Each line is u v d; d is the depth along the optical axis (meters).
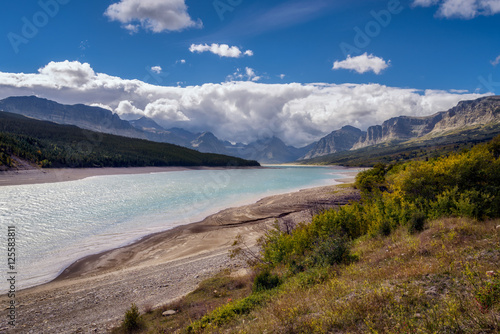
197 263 19.34
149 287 14.74
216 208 41.97
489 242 6.94
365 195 21.62
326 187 63.69
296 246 14.08
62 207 40.41
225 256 20.72
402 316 4.19
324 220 15.22
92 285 15.66
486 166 12.95
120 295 13.76
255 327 5.89
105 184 71.50
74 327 10.20
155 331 8.59
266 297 8.61
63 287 15.58
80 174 93.00
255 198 52.38
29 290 15.31
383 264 7.93
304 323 5.07
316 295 6.80
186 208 41.56
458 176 13.09
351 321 4.59
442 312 4.05
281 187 73.69
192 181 86.19
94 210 39.06
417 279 5.75
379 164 54.78
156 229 30.03
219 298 11.23
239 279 13.47
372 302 5.02
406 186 15.10
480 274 5.09
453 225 9.66
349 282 6.96
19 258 20.75
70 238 26.09
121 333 9.07
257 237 26.80
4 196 48.75
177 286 14.51
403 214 12.92
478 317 3.57
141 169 132.12
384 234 12.52
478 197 11.17
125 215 36.41
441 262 6.24
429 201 13.03
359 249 11.30
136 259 21.47
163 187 67.38
